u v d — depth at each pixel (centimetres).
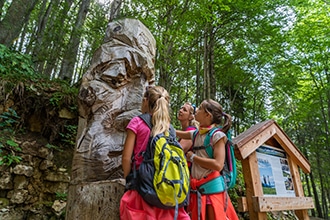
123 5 459
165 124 126
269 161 231
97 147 157
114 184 140
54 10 547
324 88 969
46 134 368
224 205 154
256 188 205
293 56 905
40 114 373
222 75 988
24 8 442
